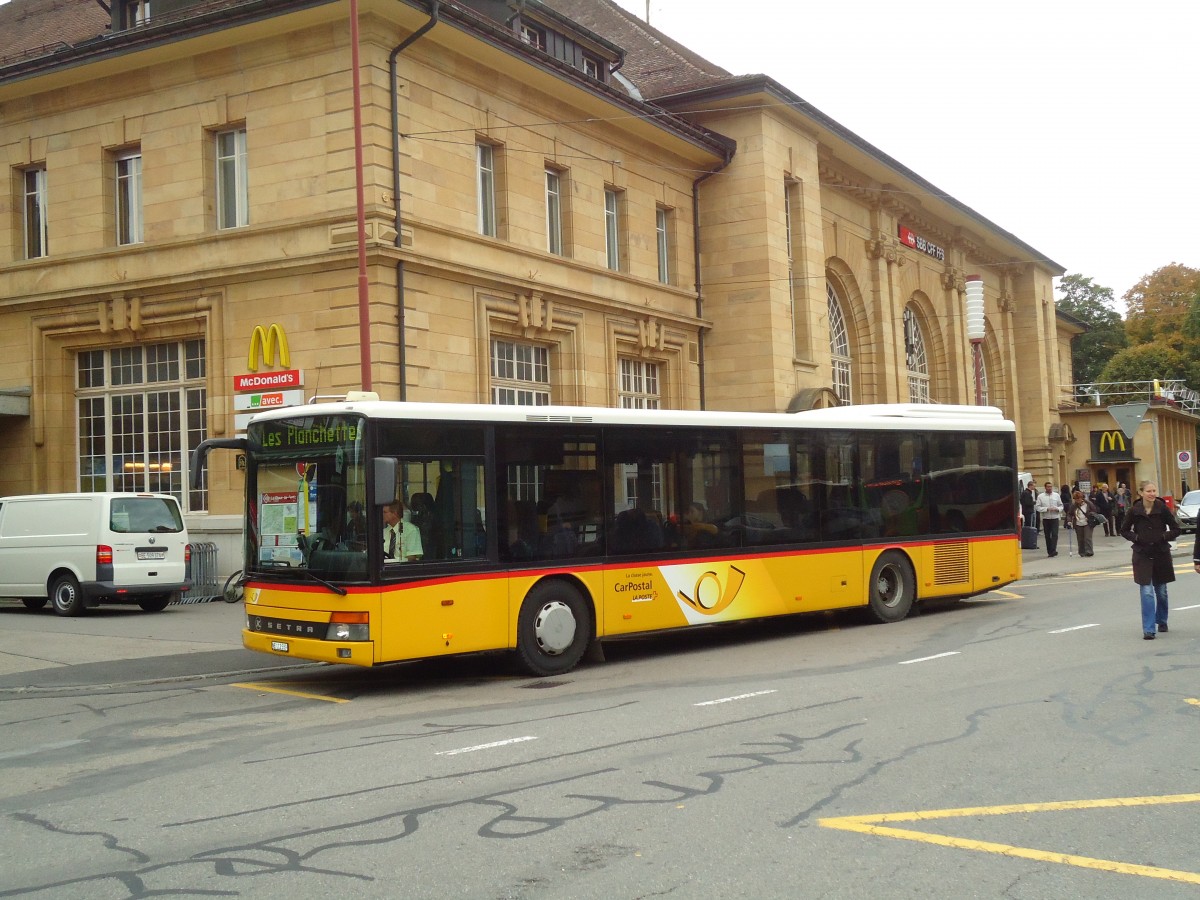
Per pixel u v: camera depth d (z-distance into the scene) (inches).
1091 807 262.4
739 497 590.2
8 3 1264.8
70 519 764.0
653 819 258.8
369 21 834.2
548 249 1015.0
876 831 245.6
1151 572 546.0
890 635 606.9
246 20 855.1
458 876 223.0
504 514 494.0
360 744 359.9
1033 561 1154.7
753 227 1224.2
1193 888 208.7
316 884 220.7
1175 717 363.9
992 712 376.2
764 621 706.8
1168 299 3036.4
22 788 316.5
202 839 255.6
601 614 524.7
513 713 408.8
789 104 1243.8
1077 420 2377.0
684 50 1385.3
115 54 905.5
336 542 458.6
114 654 577.0
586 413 529.0
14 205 983.6
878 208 1577.3
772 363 1208.2
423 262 851.4
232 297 882.8
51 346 968.3
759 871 220.7
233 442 499.5
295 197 858.8
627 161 1123.9
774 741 340.2
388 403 466.3
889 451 673.6
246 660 557.3
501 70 946.7
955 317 1862.7
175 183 908.6
